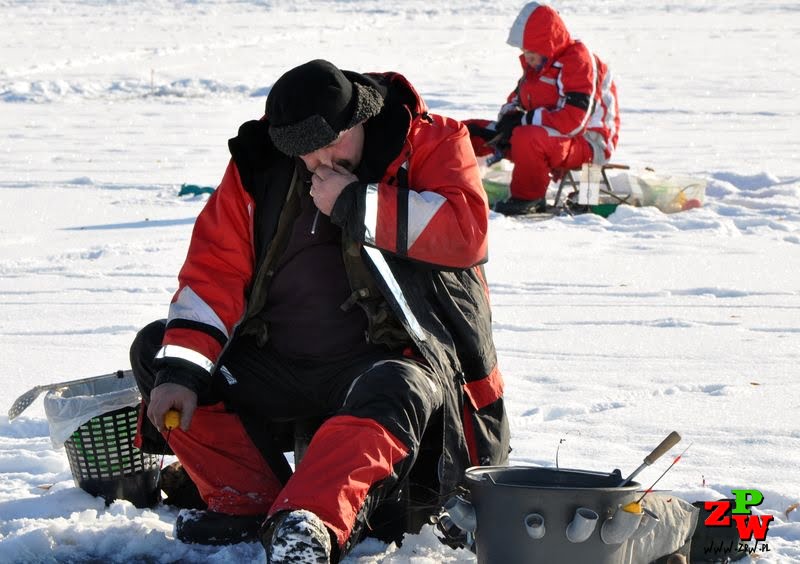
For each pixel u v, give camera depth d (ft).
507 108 51.93
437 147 16.94
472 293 17.21
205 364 16.66
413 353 16.62
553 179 52.75
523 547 14.25
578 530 13.91
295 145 16.03
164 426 16.47
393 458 14.94
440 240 16.34
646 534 14.82
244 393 17.33
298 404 17.30
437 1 223.92
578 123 49.75
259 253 17.30
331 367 17.02
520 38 50.14
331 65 16.40
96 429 18.15
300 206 17.20
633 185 51.11
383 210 16.15
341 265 17.19
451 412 16.26
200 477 17.04
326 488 14.42
